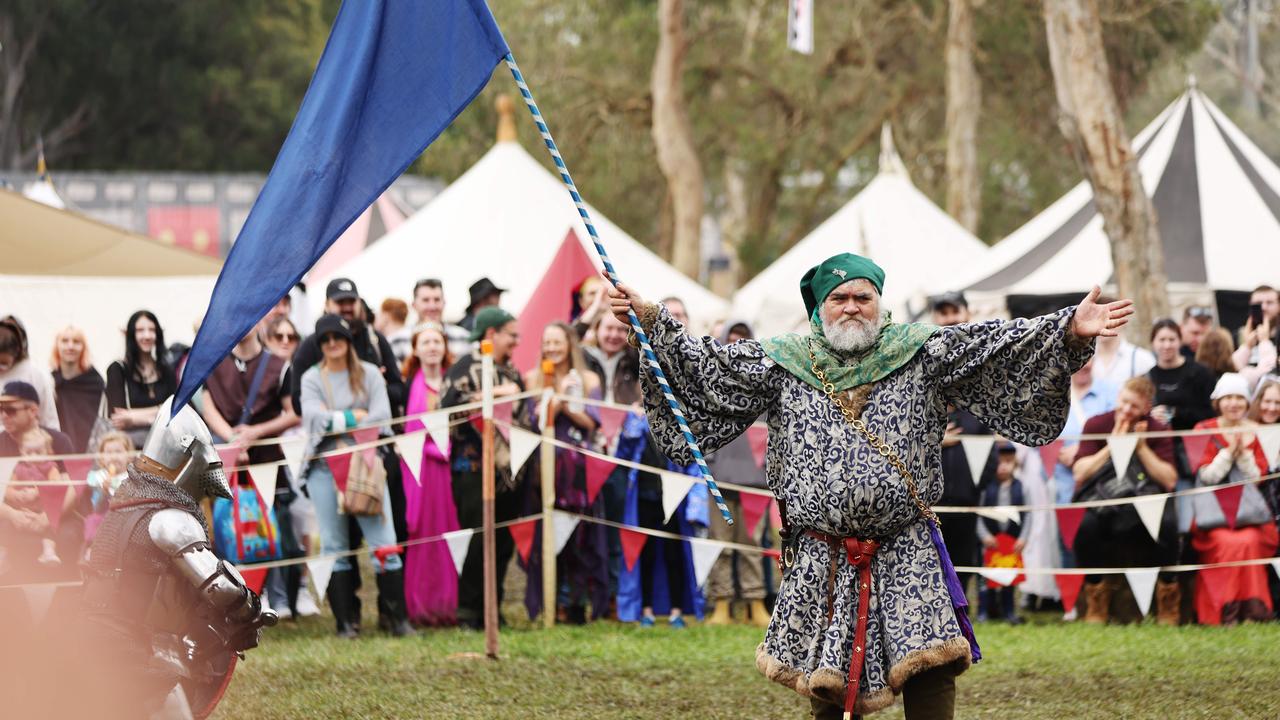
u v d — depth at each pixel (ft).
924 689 22.72
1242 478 41.73
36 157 185.78
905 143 150.61
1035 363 22.29
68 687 21.49
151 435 22.82
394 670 34.17
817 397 22.91
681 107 112.47
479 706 30.37
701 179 112.78
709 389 23.47
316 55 194.70
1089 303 21.89
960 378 22.91
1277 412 42.16
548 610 41.93
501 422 40.60
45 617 21.88
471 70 24.12
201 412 42.19
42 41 183.32
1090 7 61.87
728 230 179.01
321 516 39.24
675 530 43.01
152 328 42.75
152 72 187.32
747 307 84.17
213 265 63.16
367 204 23.82
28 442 38.06
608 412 42.11
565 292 57.26
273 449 41.73
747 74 138.51
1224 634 40.01
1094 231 70.03
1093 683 32.96
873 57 135.95
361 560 57.21
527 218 71.31
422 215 72.08
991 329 22.84
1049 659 36.27
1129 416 42.09
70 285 58.03
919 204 84.69
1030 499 44.75
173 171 188.75
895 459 22.41
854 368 22.84
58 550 36.14
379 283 67.72
